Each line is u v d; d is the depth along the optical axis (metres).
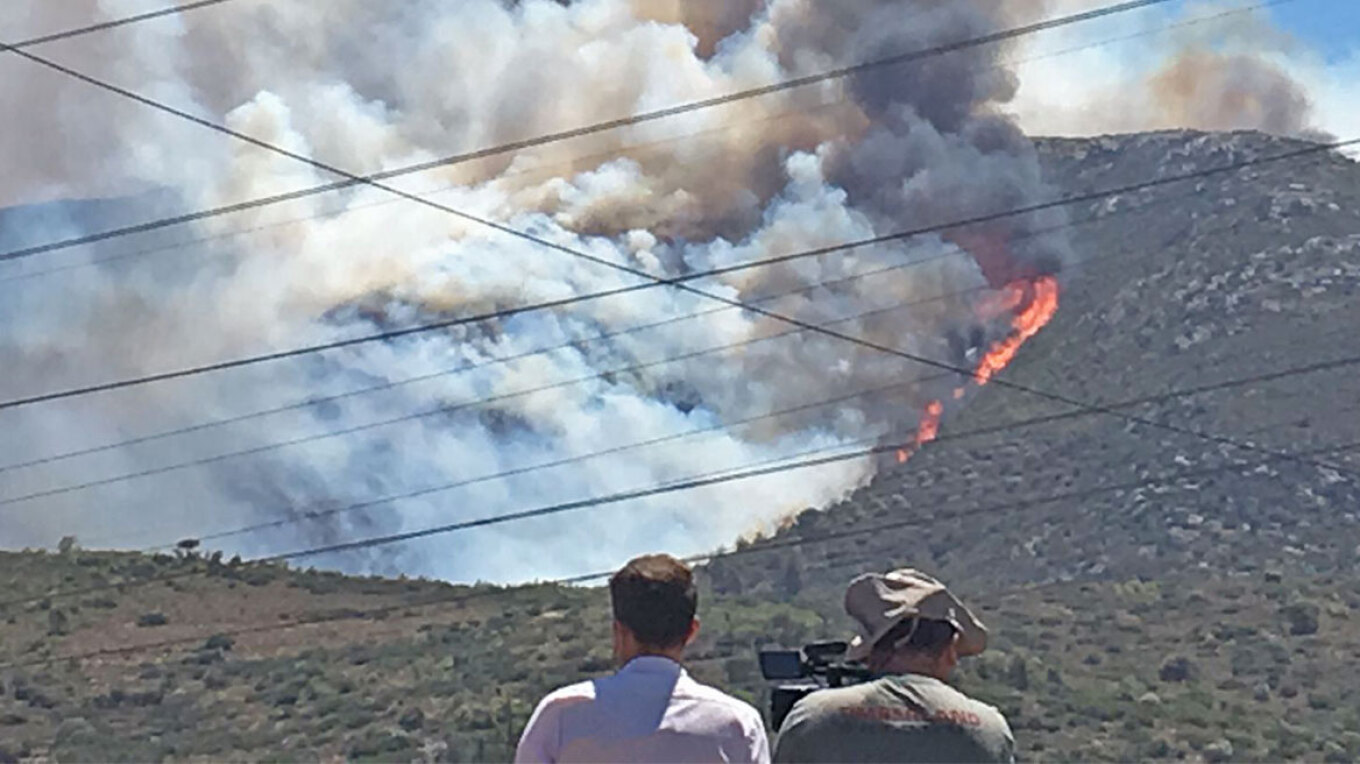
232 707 79.12
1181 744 60.84
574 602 96.31
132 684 84.75
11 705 81.06
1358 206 149.50
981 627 7.44
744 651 72.75
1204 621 85.75
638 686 6.85
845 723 7.02
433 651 86.88
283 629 96.44
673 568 6.97
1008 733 7.14
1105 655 80.38
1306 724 65.88
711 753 6.77
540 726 6.83
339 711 76.31
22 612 98.94
